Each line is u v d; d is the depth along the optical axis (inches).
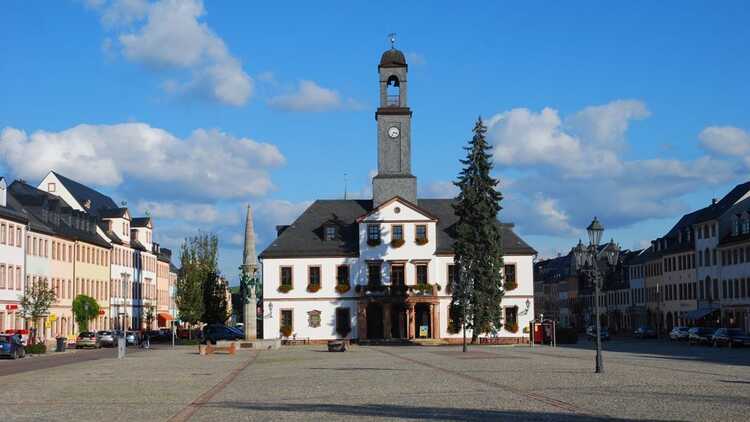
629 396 987.9
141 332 3981.3
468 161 3139.8
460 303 3149.6
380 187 3599.9
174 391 1174.3
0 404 999.6
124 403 1002.1
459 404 926.4
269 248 3533.5
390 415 831.1
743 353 2369.6
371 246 3508.9
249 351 2805.1
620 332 5748.0
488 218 3122.5
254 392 1139.3
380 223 3516.2
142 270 5329.7
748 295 3831.2
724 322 4092.0
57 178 4446.4
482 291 3142.2
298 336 3486.7
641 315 5477.4
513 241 3531.0
